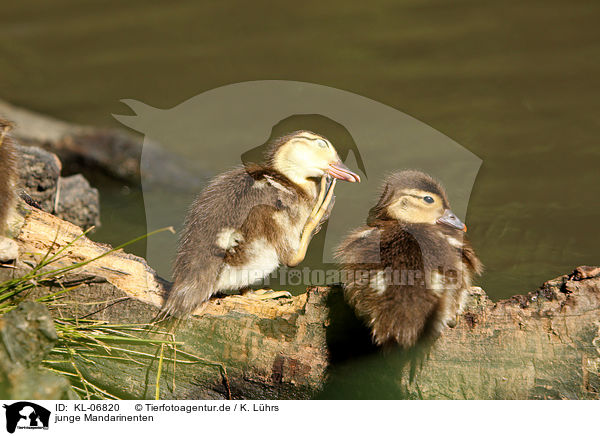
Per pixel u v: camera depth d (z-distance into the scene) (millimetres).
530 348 8641
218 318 9109
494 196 16312
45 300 8984
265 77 25219
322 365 8984
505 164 18359
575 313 8625
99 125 21281
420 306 8234
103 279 9125
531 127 20609
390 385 8891
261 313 9156
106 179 19078
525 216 15172
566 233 14516
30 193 13422
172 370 9195
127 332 9109
